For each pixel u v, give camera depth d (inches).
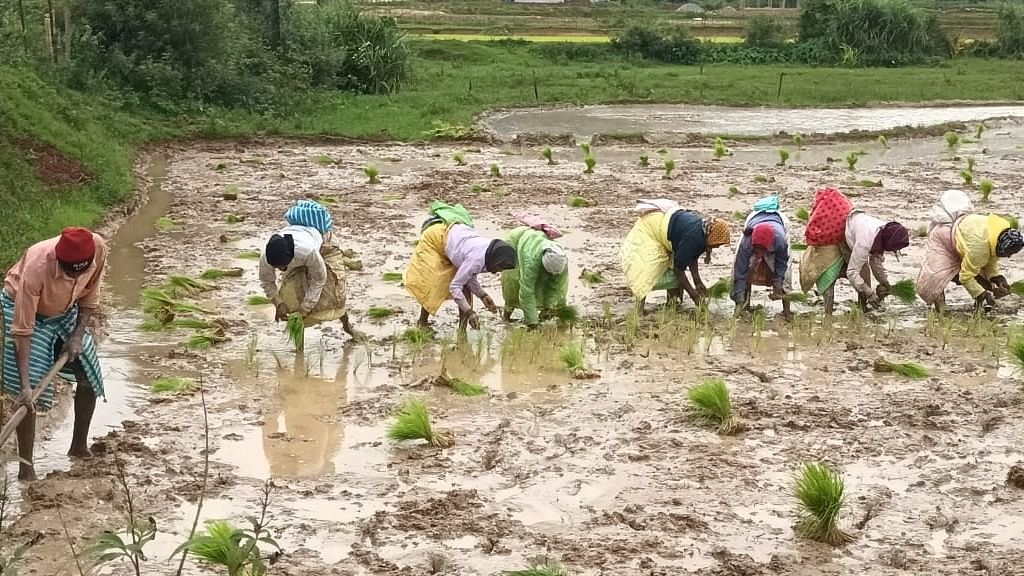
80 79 990.4
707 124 1245.7
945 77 1739.7
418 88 1473.9
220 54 1131.9
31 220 569.9
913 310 491.8
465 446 325.7
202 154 959.0
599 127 1199.6
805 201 753.0
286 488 294.5
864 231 457.4
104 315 456.8
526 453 321.1
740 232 644.1
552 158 977.5
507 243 419.2
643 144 1082.7
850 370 402.3
